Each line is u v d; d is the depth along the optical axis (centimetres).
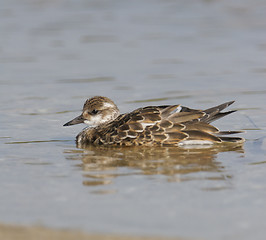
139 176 1234
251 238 919
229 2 3438
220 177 1220
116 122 1549
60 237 915
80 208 1048
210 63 2430
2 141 1546
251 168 1281
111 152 1444
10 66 2422
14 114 1819
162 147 1477
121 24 3147
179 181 1196
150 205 1061
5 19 3189
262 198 1090
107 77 2256
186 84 2141
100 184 1183
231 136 1553
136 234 933
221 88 2077
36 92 2066
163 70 2342
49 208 1049
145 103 1920
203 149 1453
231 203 1066
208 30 3002
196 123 1470
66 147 1498
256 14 3219
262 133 1585
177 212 1026
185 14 3319
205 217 1002
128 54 2605
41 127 1692
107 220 992
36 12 3344
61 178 1225
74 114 1823
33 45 2756
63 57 2559
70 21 3189
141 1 3581
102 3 3547
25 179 1220
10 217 1009
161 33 2970
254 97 1958
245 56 2527
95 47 2727
